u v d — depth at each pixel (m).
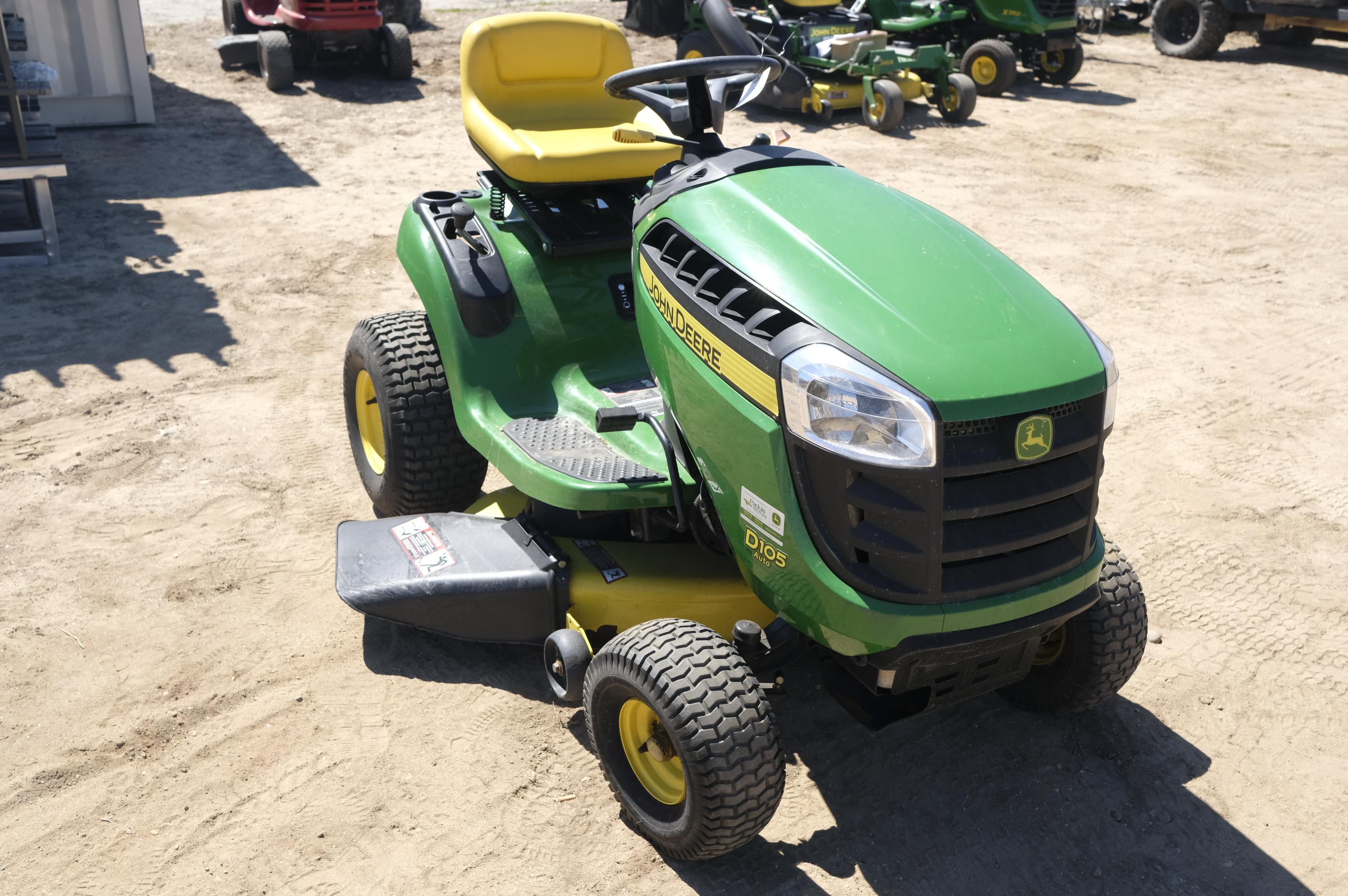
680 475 3.42
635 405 3.83
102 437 5.30
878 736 3.59
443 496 4.34
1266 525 4.96
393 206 9.05
